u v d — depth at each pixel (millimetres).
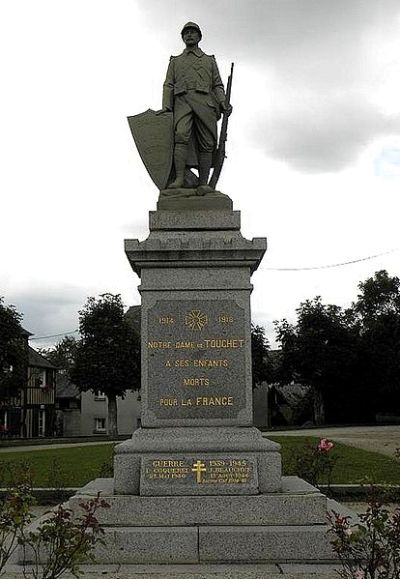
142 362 8688
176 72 10000
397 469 16125
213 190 9617
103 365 45812
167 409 8594
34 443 36156
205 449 8148
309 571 6812
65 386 66375
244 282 8828
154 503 7699
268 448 8188
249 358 8703
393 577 5469
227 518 7656
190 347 8703
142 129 9914
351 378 53438
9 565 7102
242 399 8617
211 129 9875
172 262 8805
